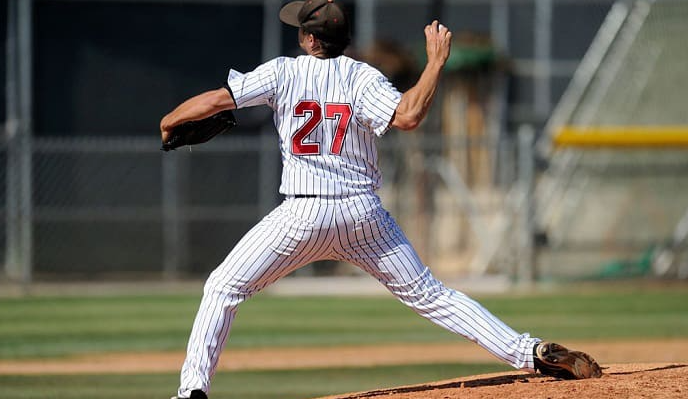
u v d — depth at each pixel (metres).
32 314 52.41
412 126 17.72
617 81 72.06
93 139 69.94
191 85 71.81
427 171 69.12
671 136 63.59
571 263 67.94
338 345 42.97
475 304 19.31
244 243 18.62
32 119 68.44
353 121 18.19
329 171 18.16
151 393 30.28
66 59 69.50
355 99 18.19
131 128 70.69
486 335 19.22
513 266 65.06
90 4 70.06
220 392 30.27
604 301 57.72
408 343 43.62
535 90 77.25
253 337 45.12
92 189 69.38
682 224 68.50
